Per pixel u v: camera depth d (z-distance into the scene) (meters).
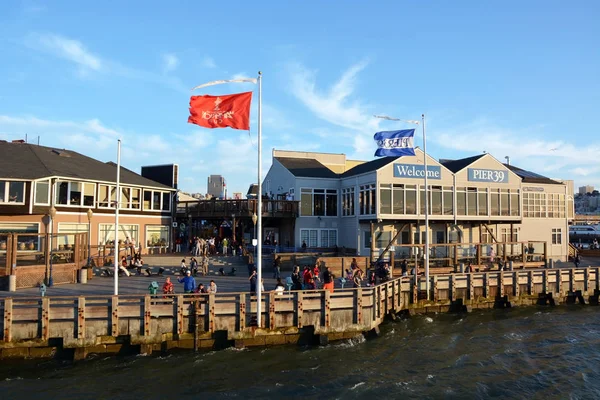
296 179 43.84
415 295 29.03
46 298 19.39
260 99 20.81
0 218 33.12
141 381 17.44
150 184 42.78
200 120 20.20
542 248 48.81
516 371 19.20
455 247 35.00
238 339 20.94
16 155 37.00
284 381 17.58
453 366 19.64
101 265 33.22
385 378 18.06
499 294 31.61
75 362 19.25
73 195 36.69
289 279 24.52
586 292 33.59
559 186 50.53
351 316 22.61
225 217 42.06
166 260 35.94
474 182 42.44
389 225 41.00
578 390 17.27
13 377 17.73
